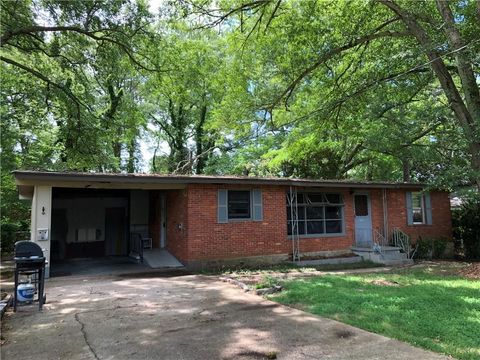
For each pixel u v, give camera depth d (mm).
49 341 5320
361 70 16344
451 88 13367
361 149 24250
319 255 15438
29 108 19250
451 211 19094
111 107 23156
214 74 19875
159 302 7746
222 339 5332
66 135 19781
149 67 17688
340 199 16375
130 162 33250
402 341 5137
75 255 16906
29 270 7395
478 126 11789
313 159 24656
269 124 22531
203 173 30406
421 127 15891
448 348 4773
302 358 4586
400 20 14906
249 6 13570
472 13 13602
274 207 14539
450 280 10242
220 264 13234
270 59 17219
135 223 17578
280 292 8617
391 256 15242
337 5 14742
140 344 5156
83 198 17344
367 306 7051
